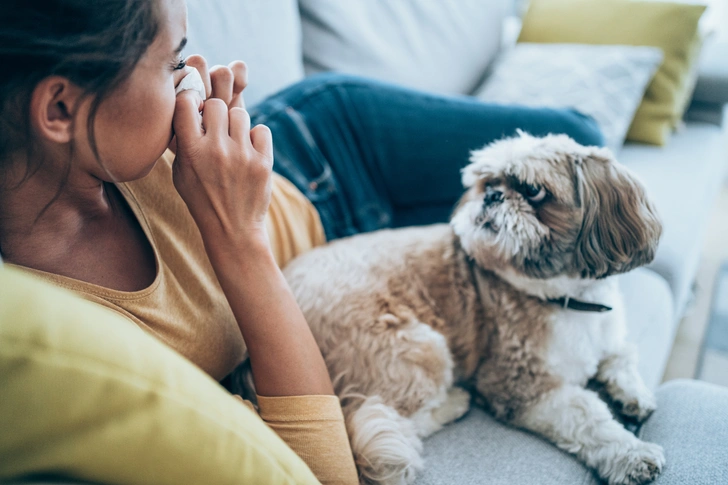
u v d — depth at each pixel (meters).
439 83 2.14
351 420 0.90
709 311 2.17
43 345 0.37
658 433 0.91
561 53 2.11
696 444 0.85
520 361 1.05
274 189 1.13
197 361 0.78
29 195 0.62
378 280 1.08
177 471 0.43
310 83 1.38
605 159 1.06
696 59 2.25
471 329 1.13
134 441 0.40
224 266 0.70
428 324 1.10
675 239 1.60
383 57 1.92
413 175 1.46
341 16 1.83
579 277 1.04
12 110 0.54
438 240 1.21
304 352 0.73
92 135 0.56
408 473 0.84
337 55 1.85
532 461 0.90
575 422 0.93
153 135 0.59
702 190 1.83
